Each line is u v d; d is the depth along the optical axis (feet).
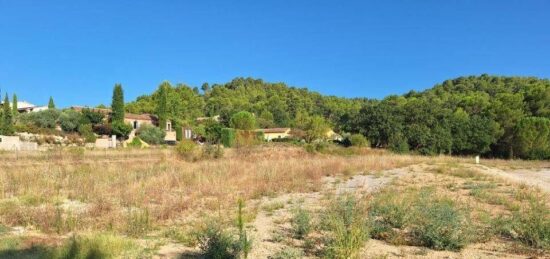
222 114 306.35
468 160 117.70
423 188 52.60
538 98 207.00
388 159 96.89
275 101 416.46
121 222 31.35
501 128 180.34
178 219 34.53
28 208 35.76
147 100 328.49
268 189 51.31
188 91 370.73
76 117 199.72
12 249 24.00
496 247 25.57
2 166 66.64
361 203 37.47
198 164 76.79
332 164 79.82
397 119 198.39
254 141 132.57
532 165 121.80
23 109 270.87
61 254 22.70
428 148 172.76
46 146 139.33
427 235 25.38
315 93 526.16
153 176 56.44
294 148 132.36
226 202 42.19
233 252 23.08
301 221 28.55
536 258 23.34
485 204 42.34
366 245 25.55
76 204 40.06
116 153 109.50
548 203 42.47
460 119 188.96
